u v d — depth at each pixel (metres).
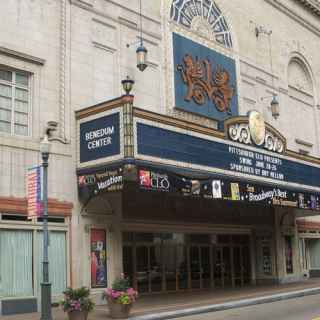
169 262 26.52
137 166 19.06
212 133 22.94
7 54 19.81
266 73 34.41
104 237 21.89
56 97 21.16
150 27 25.83
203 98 28.09
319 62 41.31
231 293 25.33
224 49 30.44
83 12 22.75
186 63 27.39
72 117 21.42
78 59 22.20
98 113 20.38
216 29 30.11
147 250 25.38
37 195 17.11
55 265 19.95
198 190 21.52
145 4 25.80
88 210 21.30
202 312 19.28
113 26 24.00
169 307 19.86
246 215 30.78
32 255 19.39
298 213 33.94
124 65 24.19
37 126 20.34
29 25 20.69
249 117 25.25
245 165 24.56
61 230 20.31
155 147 19.97
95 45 23.11
